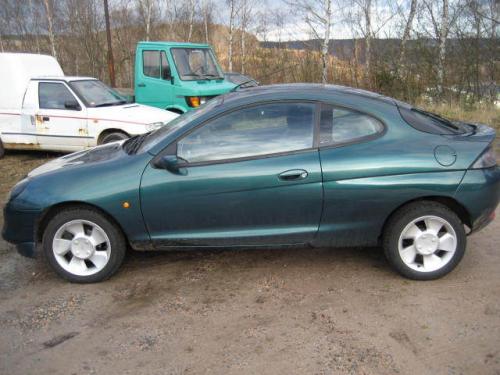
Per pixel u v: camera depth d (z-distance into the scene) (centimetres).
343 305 348
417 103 1330
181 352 301
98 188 374
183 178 368
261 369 281
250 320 334
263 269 411
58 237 388
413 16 1405
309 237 378
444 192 361
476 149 367
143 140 425
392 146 364
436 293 361
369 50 1482
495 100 1301
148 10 2534
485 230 479
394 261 379
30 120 841
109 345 311
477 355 288
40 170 419
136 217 377
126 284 393
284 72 1638
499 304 342
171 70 954
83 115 815
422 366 280
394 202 364
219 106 384
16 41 2845
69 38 2786
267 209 371
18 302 370
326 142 369
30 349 309
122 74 2722
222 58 2561
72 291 384
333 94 381
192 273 408
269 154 369
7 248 474
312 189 364
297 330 320
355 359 288
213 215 375
